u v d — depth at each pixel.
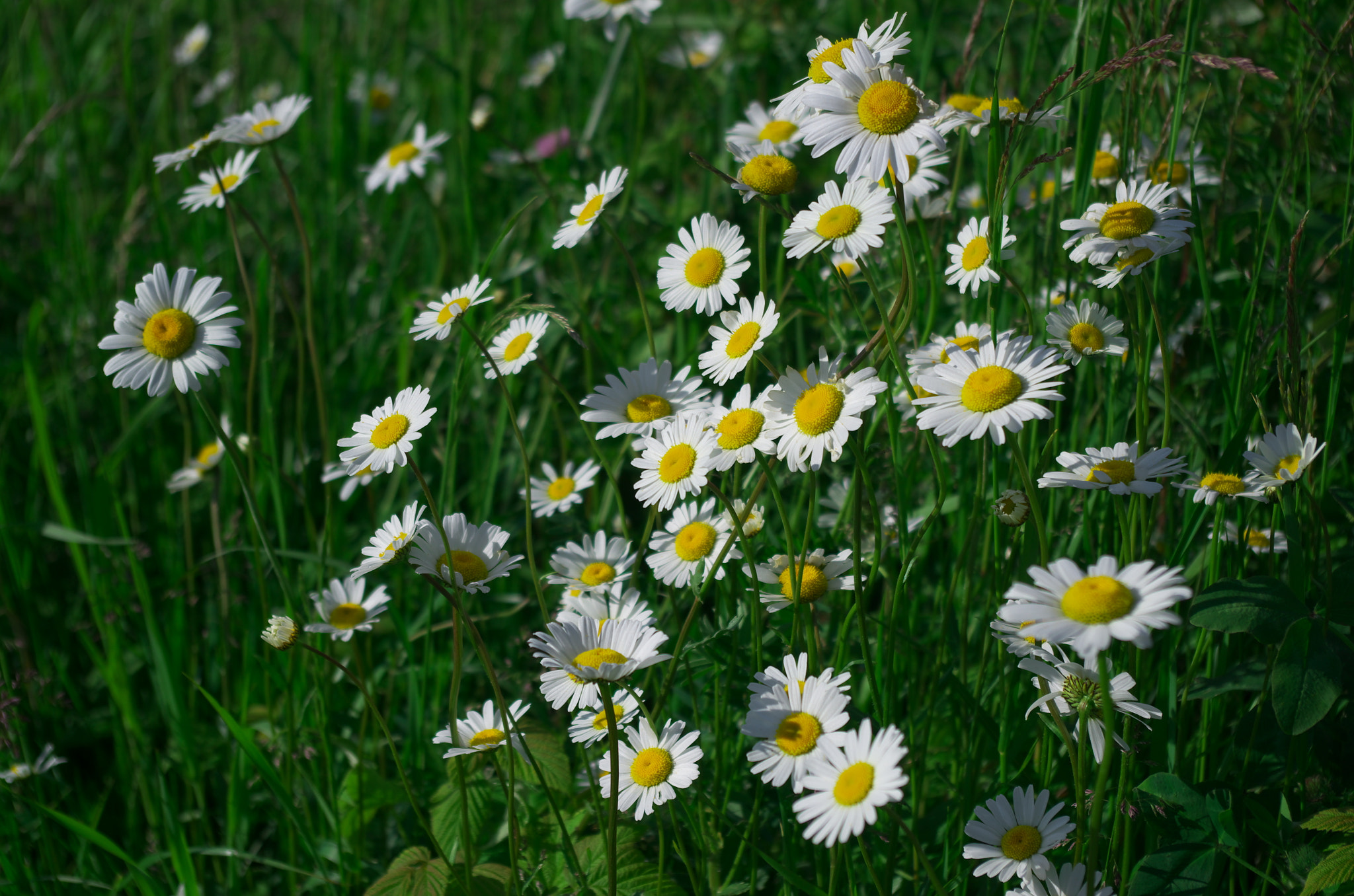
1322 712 0.98
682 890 1.04
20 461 1.43
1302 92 1.12
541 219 1.47
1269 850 1.05
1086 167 1.09
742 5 1.67
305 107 1.24
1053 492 1.09
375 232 1.45
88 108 1.99
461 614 0.99
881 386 0.97
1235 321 1.15
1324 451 1.07
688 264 1.04
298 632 1.03
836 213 1.02
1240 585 1.00
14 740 1.16
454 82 1.67
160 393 1.05
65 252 1.58
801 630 1.08
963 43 1.45
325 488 1.31
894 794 0.90
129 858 1.08
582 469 1.20
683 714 1.12
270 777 1.09
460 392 1.17
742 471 1.13
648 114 1.75
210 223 1.64
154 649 1.19
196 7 2.34
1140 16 1.09
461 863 1.08
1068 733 0.96
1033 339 1.11
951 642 1.14
